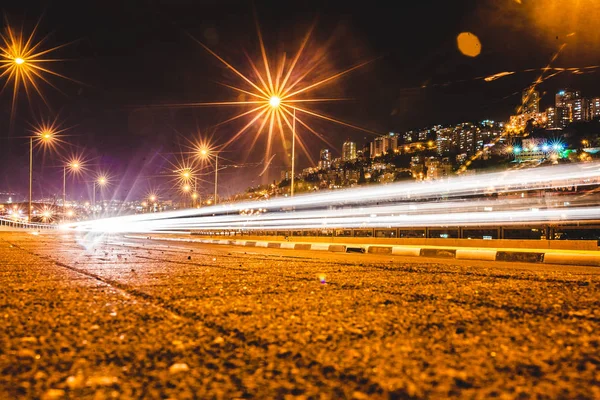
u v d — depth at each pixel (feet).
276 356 14.93
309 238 122.42
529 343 16.51
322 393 11.76
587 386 12.19
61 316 21.12
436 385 12.28
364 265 50.47
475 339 17.03
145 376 13.01
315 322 19.89
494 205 169.07
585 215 131.44
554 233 75.92
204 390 11.95
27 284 32.50
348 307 23.54
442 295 27.73
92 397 11.41
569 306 23.90
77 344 16.28
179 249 86.58
